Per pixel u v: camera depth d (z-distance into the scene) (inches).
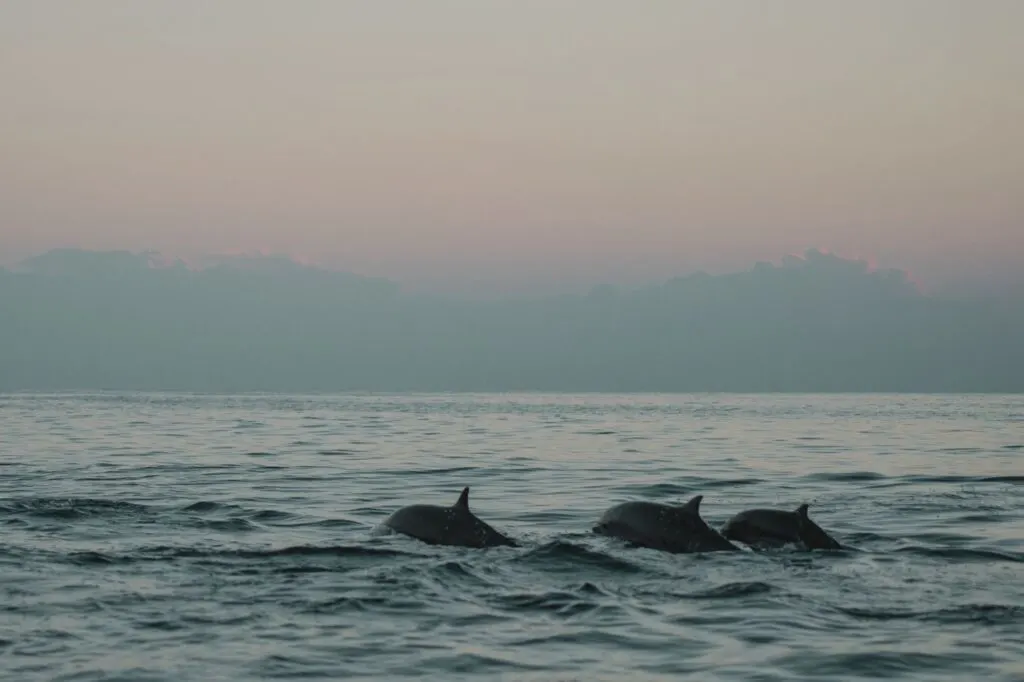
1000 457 1577.3
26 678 363.3
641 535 616.7
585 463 1422.2
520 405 5369.1
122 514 783.7
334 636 422.6
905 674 378.3
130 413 3380.9
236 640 414.6
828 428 2664.9
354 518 804.0
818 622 450.9
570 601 484.4
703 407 5246.1
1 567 551.8
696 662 393.7
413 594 492.7
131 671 372.8
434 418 3198.8
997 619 454.9
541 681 370.3
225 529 722.2
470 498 979.9
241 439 1956.2
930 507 892.0
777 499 973.8
